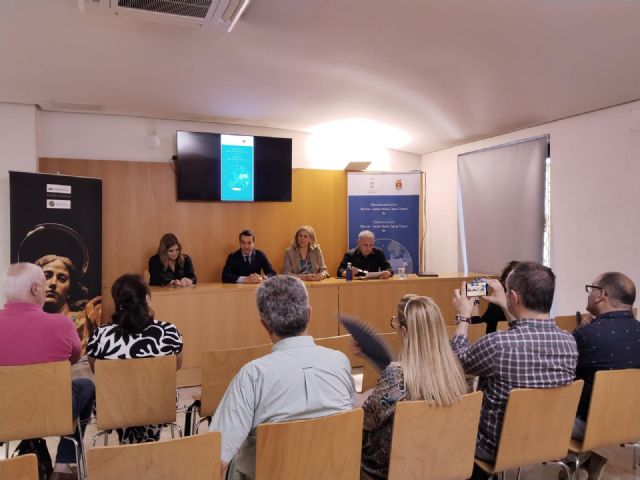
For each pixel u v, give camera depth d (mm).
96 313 5059
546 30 3223
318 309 4609
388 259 6562
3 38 3605
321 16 3283
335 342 2875
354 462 1708
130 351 2445
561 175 4875
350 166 6441
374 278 4938
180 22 3266
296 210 6391
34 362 2412
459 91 4508
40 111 5414
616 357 2357
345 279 4926
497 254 5715
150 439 2631
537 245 5133
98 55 3967
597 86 3988
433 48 3652
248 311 4402
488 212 5867
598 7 2900
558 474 2795
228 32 3521
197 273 5938
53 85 4602
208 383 2543
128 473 1443
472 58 3760
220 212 6023
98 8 3072
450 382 1818
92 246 5031
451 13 3111
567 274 4816
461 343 2275
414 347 1856
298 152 6516
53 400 2309
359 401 2672
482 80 4180
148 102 5176
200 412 2568
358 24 3371
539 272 2055
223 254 6047
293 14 3273
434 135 6047
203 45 3791
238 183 5879
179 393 4098
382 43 3650
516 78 4051
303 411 1658
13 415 2270
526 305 2074
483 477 2092
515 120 5066
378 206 6570
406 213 6594
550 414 2018
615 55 3465
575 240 4723
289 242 6352
